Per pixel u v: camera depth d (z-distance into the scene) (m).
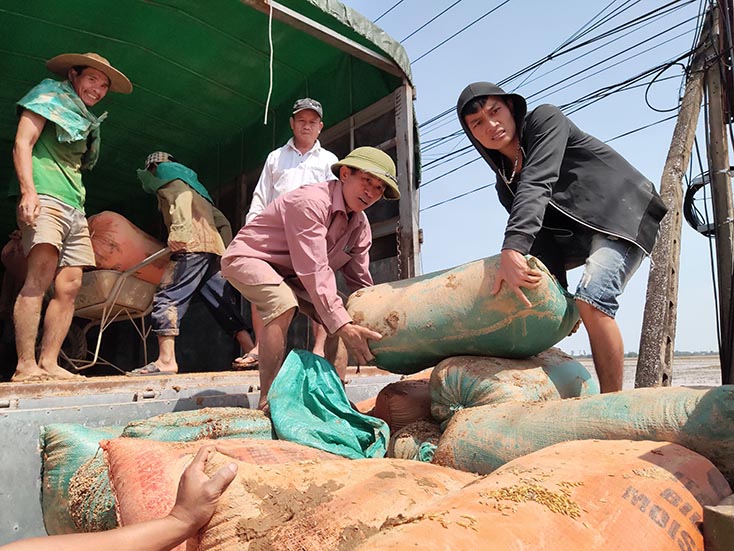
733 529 1.05
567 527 1.04
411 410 2.59
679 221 6.11
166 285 3.95
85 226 3.26
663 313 5.80
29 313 2.97
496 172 2.64
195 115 6.02
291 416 2.27
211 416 2.25
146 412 2.63
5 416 2.20
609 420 1.65
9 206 7.46
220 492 1.34
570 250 2.65
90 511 1.88
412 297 2.40
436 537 0.94
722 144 6.23
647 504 1.15
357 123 5.30
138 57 5.09
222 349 6.13
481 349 2.32
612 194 2.32
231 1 4.51
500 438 1.82
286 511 1.31
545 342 2.28
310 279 2.46
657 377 5.67
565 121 2.36
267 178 3.98
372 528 1.22
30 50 4.91
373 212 5.13
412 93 4.98
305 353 2.55
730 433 1.45
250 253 2.58
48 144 3.14
